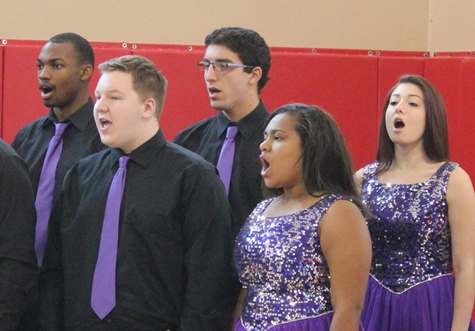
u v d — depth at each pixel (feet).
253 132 28.19
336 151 22.52
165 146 24.97
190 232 24.00
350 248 21.22
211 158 28.55
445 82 38.09
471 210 26.48
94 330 23.65
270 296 21.84
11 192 24.48
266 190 24.13
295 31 50.26
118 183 24.40
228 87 27.84
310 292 21.57
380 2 51.31
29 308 25.21
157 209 23.97
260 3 49.65
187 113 36.73
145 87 24.53
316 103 37.76
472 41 50.49
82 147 28.43
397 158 28.04
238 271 22.93
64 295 24.61
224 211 24.36
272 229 22.06
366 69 38.19
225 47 27.84
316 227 21.61
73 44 28.89
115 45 37.24
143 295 23.68
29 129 29.63
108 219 24.13
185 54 36.76
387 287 26.84
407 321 26.32
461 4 50.80
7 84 35.73
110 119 24.21
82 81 28.99
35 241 27.32
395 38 51.52
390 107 27.73
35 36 46.60
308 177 22.29
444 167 27.07
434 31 51.72
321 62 37.83
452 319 26.25
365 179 28.27
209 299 23.65
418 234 26.53
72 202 25.25
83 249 24.44
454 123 37.86
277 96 37.47
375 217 27.12
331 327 20.94
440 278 26.50
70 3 47.06
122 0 47.73
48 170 28.14
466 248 26.27
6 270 24.13
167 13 48.37
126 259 23.77
